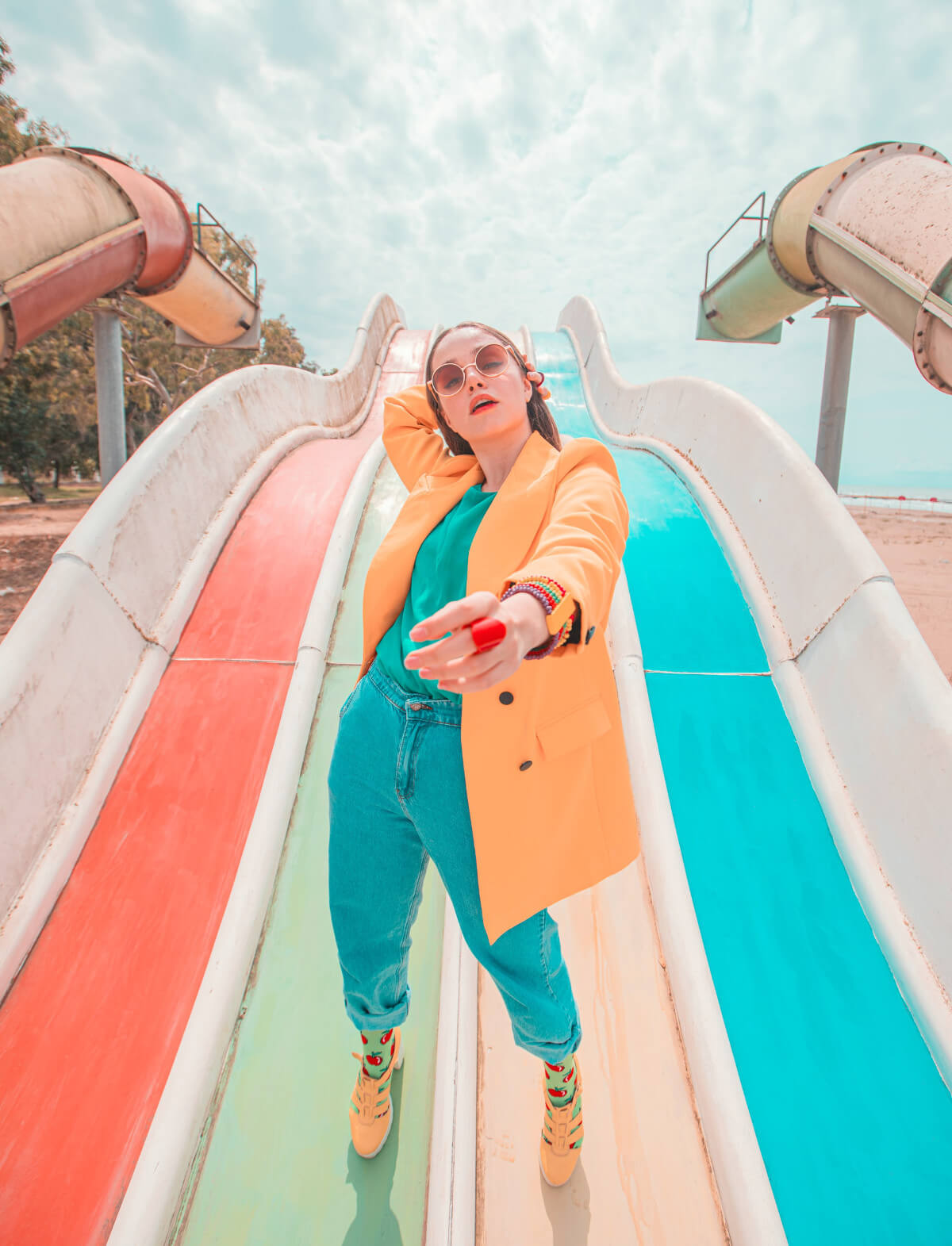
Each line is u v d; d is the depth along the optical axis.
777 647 2.80
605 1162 1.61
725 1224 1.51
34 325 6.37
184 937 2.02
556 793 1.17
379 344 9.84
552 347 9.45
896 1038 1.80
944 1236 1.49
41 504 27.95
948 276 5.45
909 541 23.48
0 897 1.99
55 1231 1.46
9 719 2.13
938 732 2.03
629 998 1.93
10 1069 1.73
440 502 1.34
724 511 3.52
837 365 9.55
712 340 11.62
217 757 2.53
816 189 7.38
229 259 25.45
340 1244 1.48
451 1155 1.55
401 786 1.19
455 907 1.25
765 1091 1.70
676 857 2.19
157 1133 1.59
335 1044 1.83
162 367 28.25
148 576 2.95
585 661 1.18
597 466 1.24
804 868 2.19
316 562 3.40
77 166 7.04
